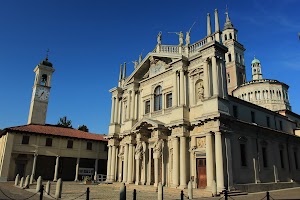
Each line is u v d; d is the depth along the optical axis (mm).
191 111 26312
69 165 45969
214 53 24312
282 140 32125
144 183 29125
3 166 36344
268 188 25688
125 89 37781
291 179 30938
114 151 36344
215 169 22062
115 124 36969
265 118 31562
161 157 27531
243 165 24156
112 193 21297
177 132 25969
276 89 60375
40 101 52312
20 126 40594
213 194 18844
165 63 31297
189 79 27609
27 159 39375
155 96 32125
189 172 24906
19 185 27750
